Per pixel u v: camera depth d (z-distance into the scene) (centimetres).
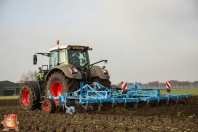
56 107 971
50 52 1131
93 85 989
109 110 914
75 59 1065
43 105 982
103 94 953
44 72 1157
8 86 5553
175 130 580
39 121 742
